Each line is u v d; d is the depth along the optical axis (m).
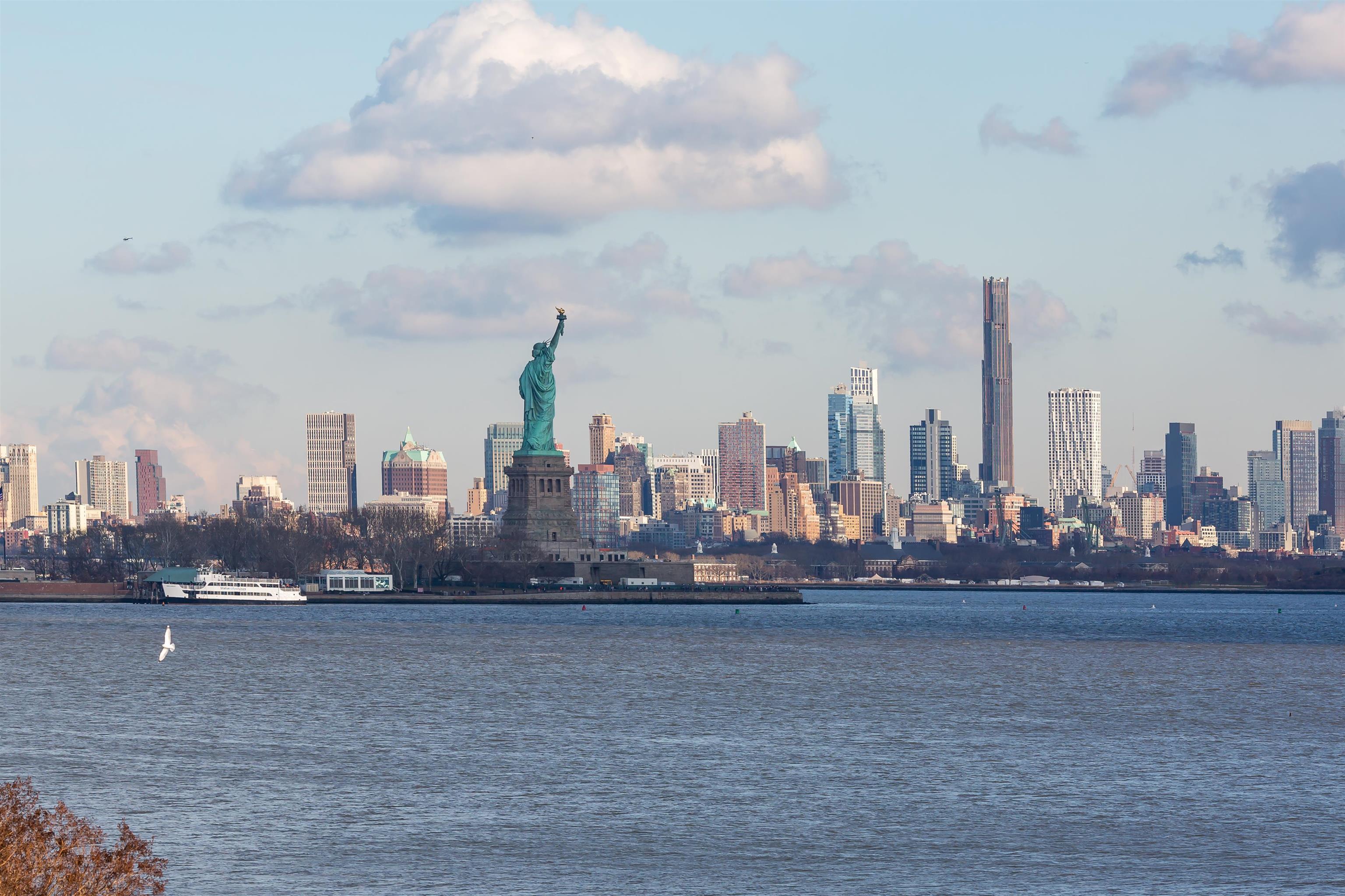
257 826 137.38
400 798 150.38
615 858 127.00
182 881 118.31
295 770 165.75
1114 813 145.38
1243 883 119.69
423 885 118.06
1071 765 173.00
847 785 159.38
